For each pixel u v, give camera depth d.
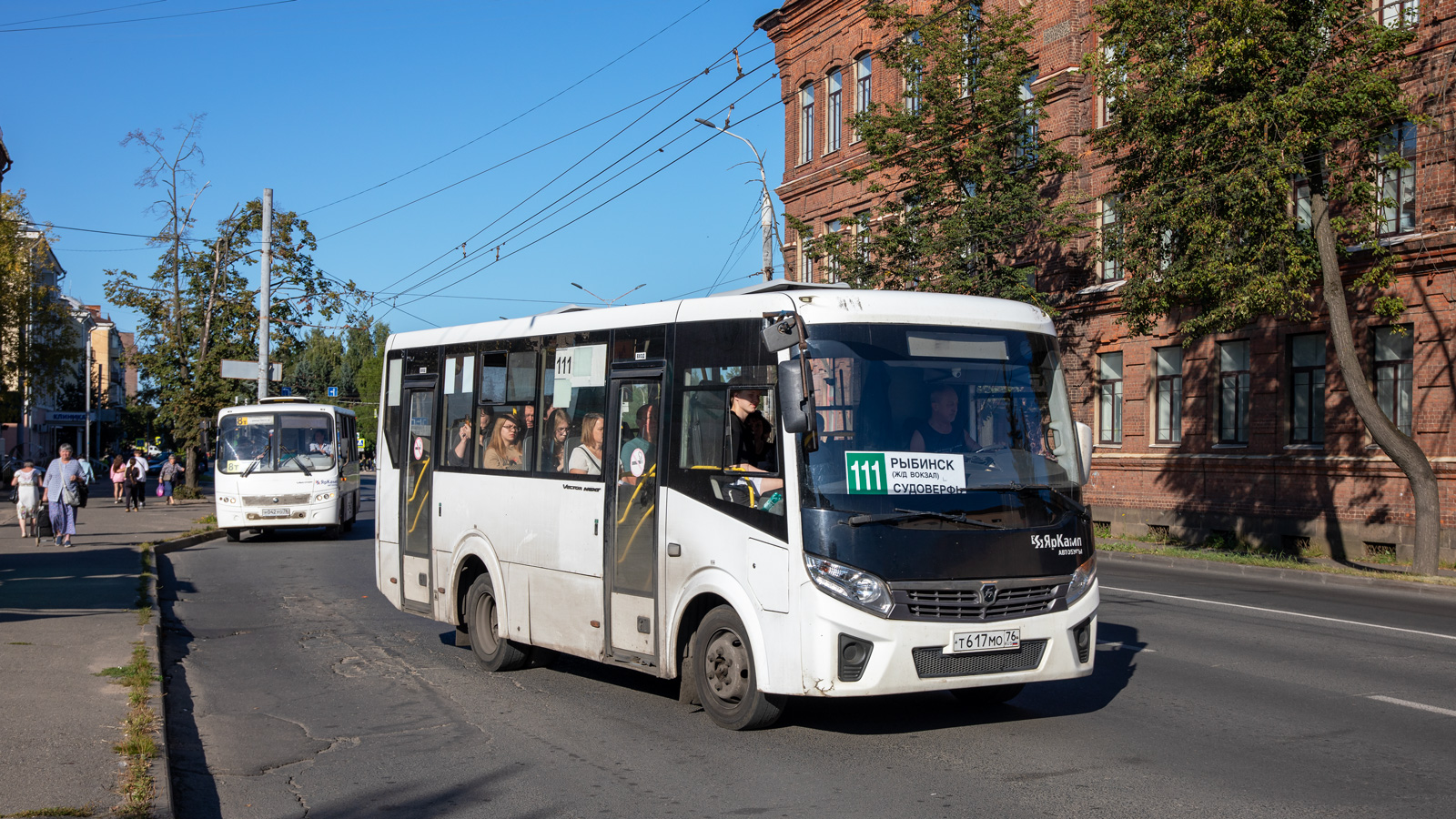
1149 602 15.05
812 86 39.41
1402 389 22.53
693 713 8.52
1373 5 22.36
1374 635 12.08
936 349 7.66
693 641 8.14
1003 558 7.32
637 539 8.55
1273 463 24.88
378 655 11.40
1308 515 24.12
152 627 11.88
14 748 6.93
